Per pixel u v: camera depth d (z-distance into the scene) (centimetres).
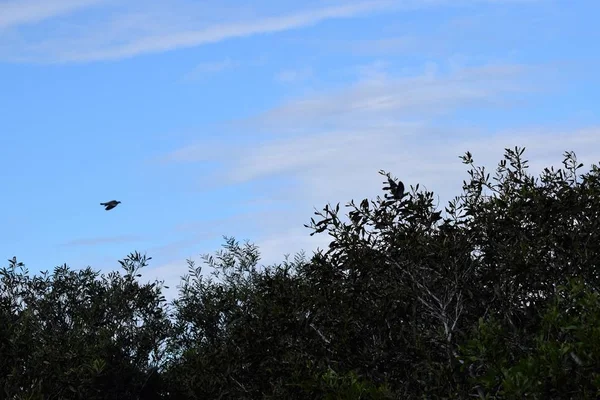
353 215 2181
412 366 1986
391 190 2138
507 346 1788
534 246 2058
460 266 2108
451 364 1792
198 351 2833
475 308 2108
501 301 2038
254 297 2603
